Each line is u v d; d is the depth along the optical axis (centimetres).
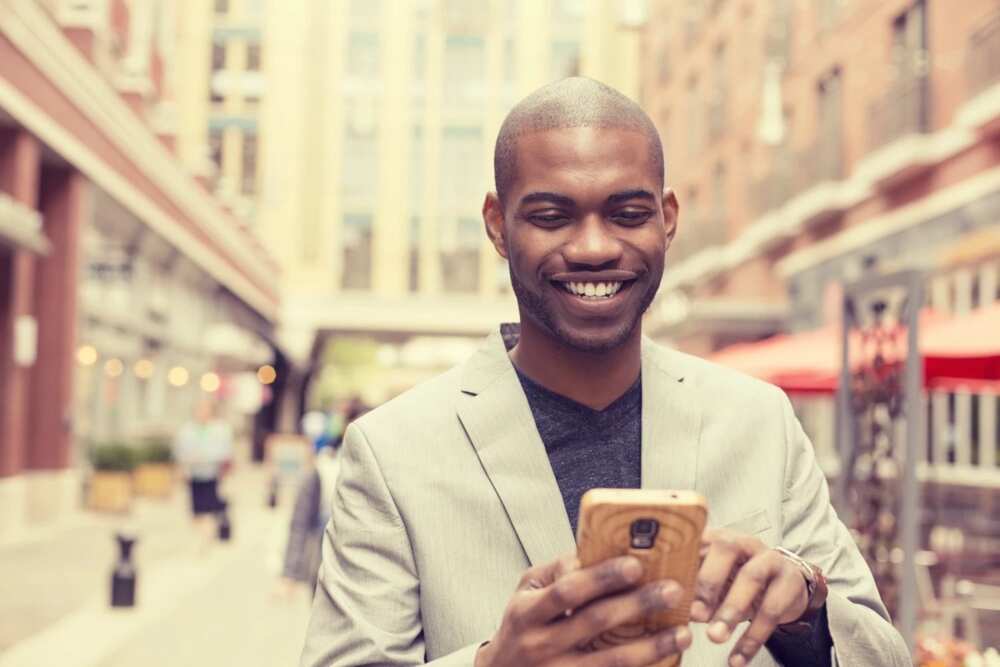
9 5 1178
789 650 133
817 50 1820
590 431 144
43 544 1322
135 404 2125
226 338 2700
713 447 143
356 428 147
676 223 148
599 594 93
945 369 643
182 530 1542
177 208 2242
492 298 4309
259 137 4109
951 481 1055
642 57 3300
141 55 1953
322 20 4309
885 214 1560
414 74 4375
